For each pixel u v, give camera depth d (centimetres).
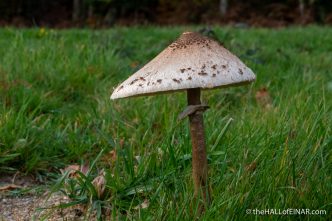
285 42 273
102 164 101
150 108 120
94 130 116
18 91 126
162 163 88
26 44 181
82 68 149
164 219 72
